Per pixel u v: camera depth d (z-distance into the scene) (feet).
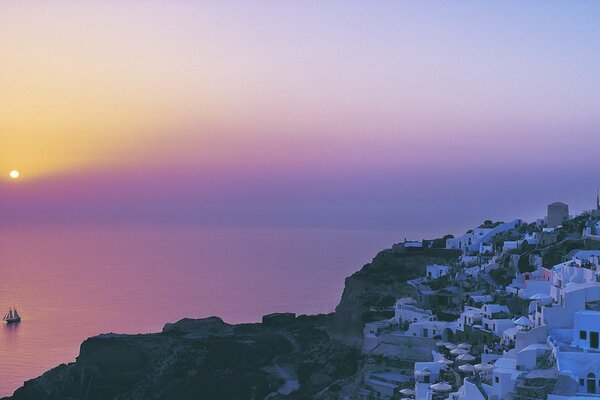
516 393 508.94
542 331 576.61
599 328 538.47
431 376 630.33
